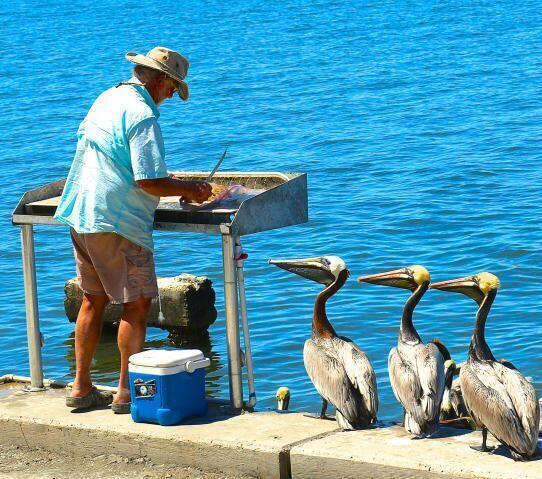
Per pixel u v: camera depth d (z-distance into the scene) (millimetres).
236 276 7543
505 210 20344
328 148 28969
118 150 7273
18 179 27031
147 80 7477
